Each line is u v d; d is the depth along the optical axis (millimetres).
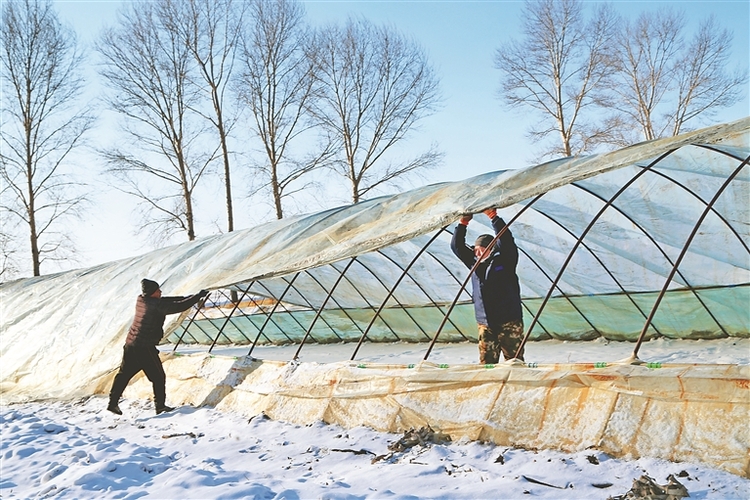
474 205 6109
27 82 23984
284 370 7484
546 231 8805
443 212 6375
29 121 24016
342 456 5172
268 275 8141
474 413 5328
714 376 4383
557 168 6531
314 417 6500
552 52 26094
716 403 4238
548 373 5223
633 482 3725
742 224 7453
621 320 10445
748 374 4242
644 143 5520
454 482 4180
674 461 4102
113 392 8359
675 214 7637
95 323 11352
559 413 4895
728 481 3742
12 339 12859
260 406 7246
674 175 6941
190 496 4172
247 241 11086
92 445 6012
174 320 8898
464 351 10914
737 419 4082
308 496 4039
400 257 10289
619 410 4605
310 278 11789
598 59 26047
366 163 26875
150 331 8203
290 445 5727
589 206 7922
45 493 4438
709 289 8969
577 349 9914
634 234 8305
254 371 7969
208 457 5469
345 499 3900
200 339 18609
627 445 4375
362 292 12320
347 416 6258
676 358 7953
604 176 7152
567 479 4059
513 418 5078
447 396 5664
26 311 13523
